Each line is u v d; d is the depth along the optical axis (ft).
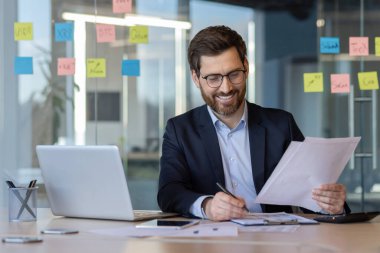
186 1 18.03
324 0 17.67
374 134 16.67
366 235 6.38
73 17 16.34
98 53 16.57
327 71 17.75
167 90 17.60
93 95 16.60
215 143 8.57
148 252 5.59
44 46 16.21
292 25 22.63
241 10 20.88
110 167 7.57
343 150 7.53
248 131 8.71
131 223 7.55
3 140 16.14
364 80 16.89
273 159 8.61
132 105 17.19
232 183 8.61
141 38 17.30
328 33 17.88
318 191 7.60
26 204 7.81
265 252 5.52
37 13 16.17
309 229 6.81
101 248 5.82
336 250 5.57
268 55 22.61
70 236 6.56
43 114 16.24
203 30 8.29
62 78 16.33
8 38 16.07
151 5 17.49
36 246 5.97
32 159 16.15
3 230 7.08
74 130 16.47
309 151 7.45
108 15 16.67
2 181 16.08
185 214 7.88
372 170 16.60
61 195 8.04
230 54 8.05
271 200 7.70
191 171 8.55
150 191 17.47
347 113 17.43
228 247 5.77
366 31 17.04
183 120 8.81
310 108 20.22
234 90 8.16
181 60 17.78
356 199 16.57
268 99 22.74
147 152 17.39
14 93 16.15
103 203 7.77
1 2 15.98
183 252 5.56
